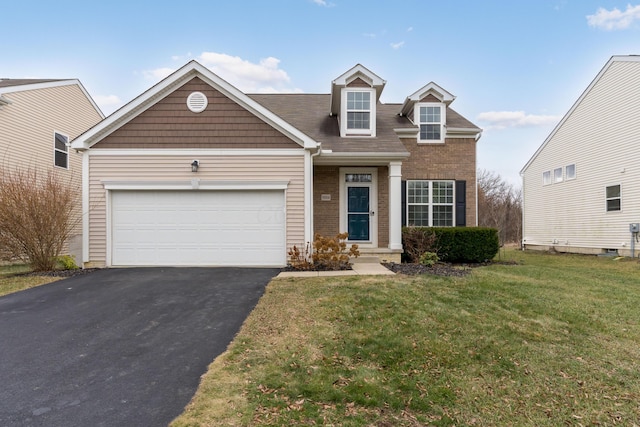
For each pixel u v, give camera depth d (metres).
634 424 3.03
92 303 6.07
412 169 12.49
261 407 3.08
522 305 5.96
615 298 6.57
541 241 19.16
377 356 4.08
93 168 9.37
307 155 9.49
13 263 9.45
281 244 9.47
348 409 3.09
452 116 13.59
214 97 9.48
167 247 9.43
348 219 11.66
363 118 11.65
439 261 10.74
